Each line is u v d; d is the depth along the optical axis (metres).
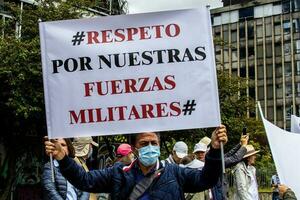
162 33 4.38
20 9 21.25
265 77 73.06
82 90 4.39
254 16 74.56
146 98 4.35
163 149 25.09
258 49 73.94
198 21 4.36
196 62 4.34
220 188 7.37
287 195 6.08
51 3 21.38
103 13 27.89
